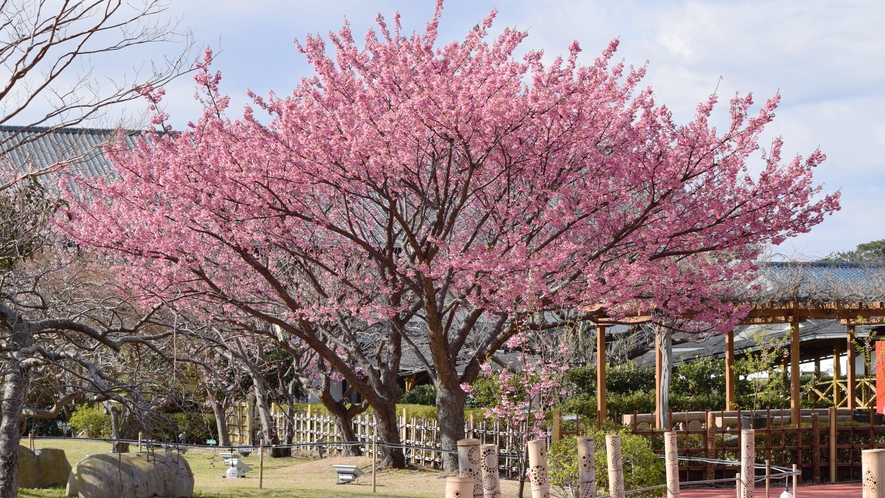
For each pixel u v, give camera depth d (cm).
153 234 1488
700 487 1523
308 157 1396
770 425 1612
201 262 1553
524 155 1430
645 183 1462
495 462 578
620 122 1505
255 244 1538
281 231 1500
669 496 798
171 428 1027
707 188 1507
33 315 1173
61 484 1368
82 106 1127
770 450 1599
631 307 1556
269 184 1433
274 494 1341
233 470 1650
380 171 1368
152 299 1484
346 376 1667
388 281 1698
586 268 1445
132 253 1501
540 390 1329
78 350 1141
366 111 1341
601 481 1152
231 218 1454
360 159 1352
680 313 1567
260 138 1455
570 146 1459
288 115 1416
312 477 1631
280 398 2283
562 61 1380
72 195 1508
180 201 1455
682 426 1683
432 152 1454
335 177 1445
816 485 1576
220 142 1423
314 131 1368
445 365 1558
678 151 1405
